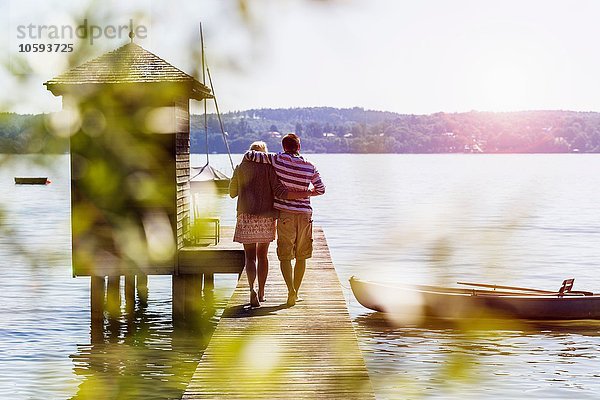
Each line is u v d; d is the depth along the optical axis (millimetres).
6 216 1499
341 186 90812
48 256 1604
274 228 12289
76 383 14969
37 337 18828
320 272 16281
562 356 17953
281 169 11688
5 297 22156
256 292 12961
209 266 18578
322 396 7590
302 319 11492
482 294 22641
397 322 21375
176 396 13992
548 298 21891
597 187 103562
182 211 18641
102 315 19344
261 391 7785
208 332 18234
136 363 16172
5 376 15500
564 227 52406
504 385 15328
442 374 1762
